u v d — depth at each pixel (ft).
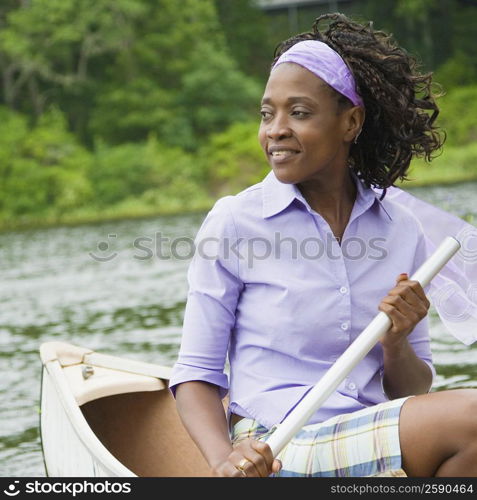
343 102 8.13
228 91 128.47
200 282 8.32
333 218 8.38
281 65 8.13
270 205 8.25
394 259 8.44
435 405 7.35
